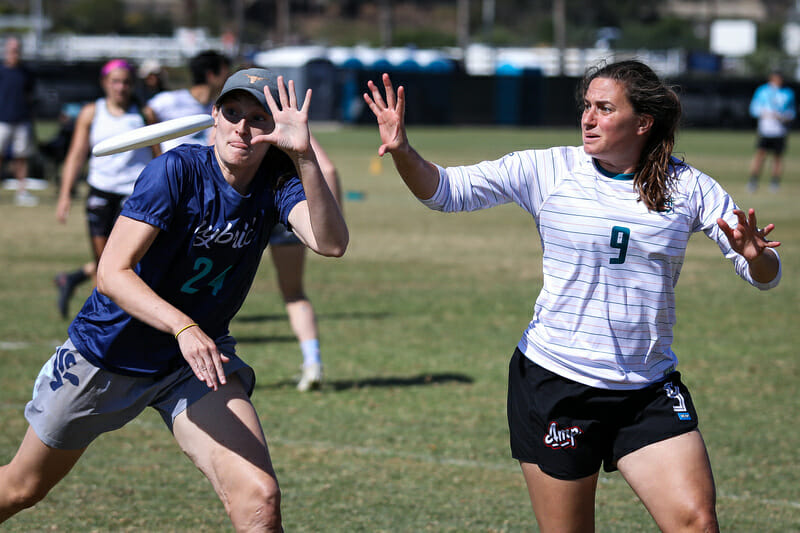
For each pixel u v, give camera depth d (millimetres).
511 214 77062
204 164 13875
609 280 13820
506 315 39156
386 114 13844
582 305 13906
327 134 162750
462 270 50156
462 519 18938
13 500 15094
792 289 45781
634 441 13727
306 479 21062
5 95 72625
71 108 83250
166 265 13930
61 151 81625
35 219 66688
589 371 13828
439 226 68188
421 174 14039
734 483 21219
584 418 13938
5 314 37688
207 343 12891
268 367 30609
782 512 19547
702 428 25062
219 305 14531
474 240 61625
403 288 44938
